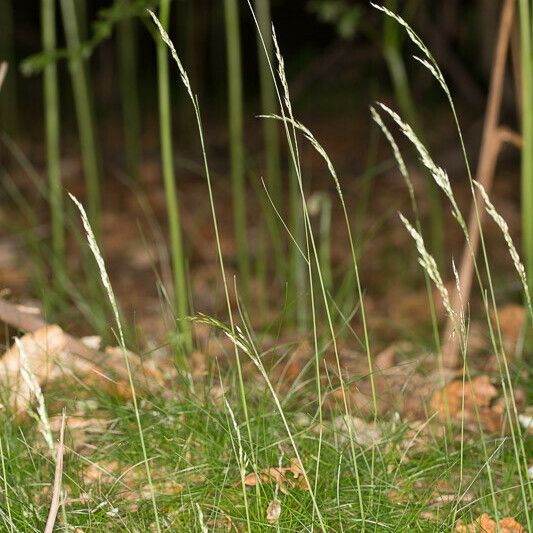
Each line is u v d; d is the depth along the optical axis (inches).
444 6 619.8
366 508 143.0
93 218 333.7
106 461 159.9
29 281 352.8
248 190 534.6
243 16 766.5
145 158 576.4
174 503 145.2
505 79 520.1
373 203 510.9
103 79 717.9
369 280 389.4
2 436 158.6
